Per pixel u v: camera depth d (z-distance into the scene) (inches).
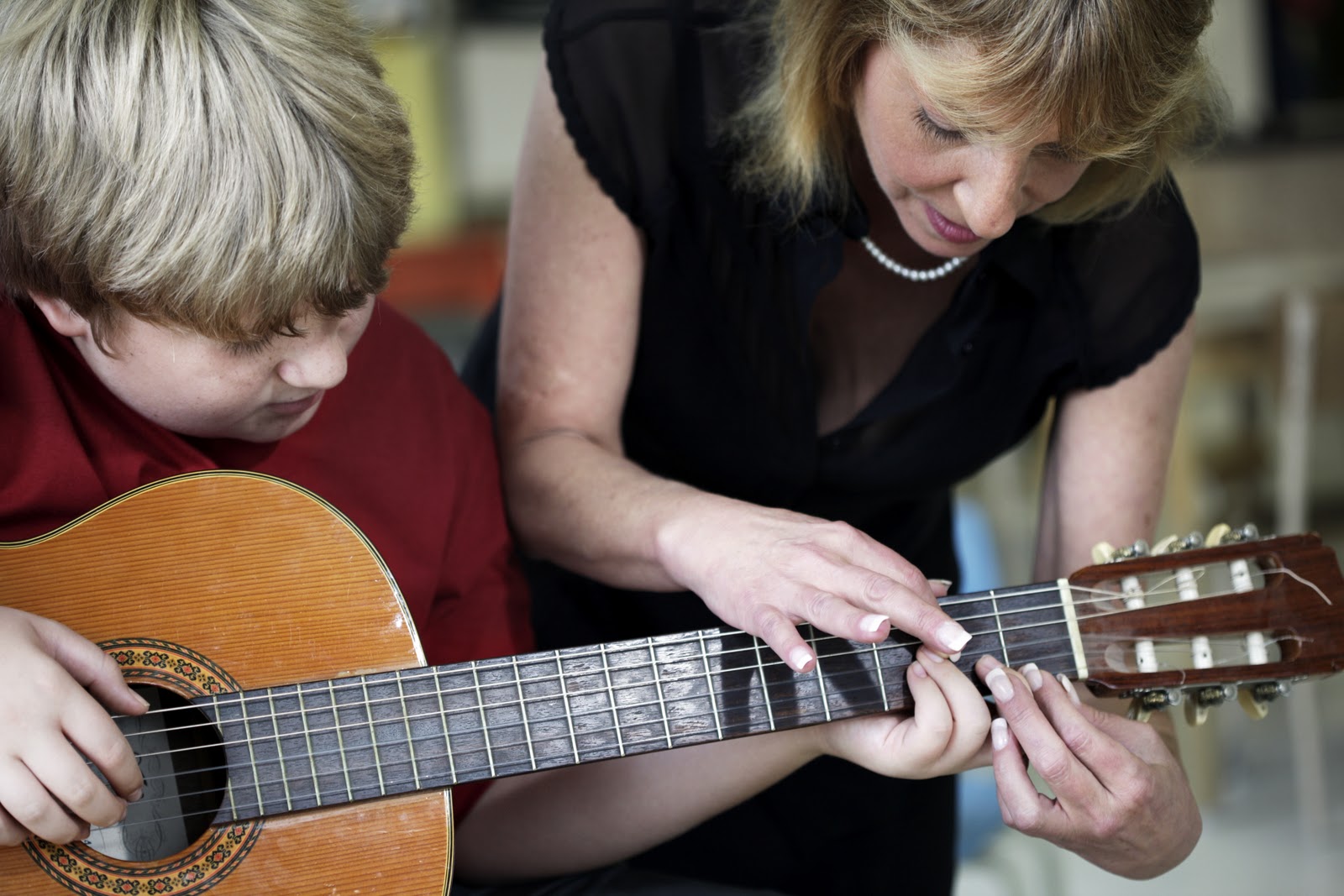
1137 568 55.4
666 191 61.5
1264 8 235.8
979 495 159.6
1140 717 55.1
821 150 57.0
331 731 51.2
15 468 51.1
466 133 215.0
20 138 45.7
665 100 61.0
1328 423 231.9
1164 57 46.6
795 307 62.2
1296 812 145.3
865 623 47.4
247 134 44.9
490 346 73.2
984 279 62.1
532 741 52.1
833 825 73.8
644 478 59.7
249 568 52.0
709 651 52.9
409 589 57.3
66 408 52.9
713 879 73.9
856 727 53.4
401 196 49.2
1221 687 54.8
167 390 48.4
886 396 63.9
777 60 57.5
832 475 66.7
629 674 52.6
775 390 64.2
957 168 49.0
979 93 45.6
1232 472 202.5
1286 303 153.2
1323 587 56.2
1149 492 64.5
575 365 62.6
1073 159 48.9
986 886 99.7
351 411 58.1
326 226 45.7
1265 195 193.5
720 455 67.2
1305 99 237.5
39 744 44.1
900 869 75.5
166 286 44.8
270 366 47.9
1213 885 130.6
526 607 63.0
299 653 51.8
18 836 46.1
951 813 77.7
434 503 58.6
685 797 57.0
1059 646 54.6
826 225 60.0
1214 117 58.7
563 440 62.1
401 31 203.2
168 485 52.0
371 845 51.0
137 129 44.7
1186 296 63.1
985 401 65.2
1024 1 44.6
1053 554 65.9
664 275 62.7
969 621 54.3
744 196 61.4
